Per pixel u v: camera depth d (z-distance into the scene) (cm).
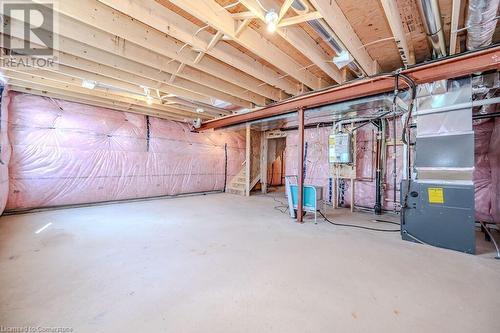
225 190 839
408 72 288
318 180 665
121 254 264
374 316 162
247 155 767
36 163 473
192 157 745
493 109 398
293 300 180
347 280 211
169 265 237
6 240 302
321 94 380
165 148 681
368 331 148
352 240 322
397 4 209
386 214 502
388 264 245
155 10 222
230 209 529
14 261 240
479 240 331
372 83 324
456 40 246
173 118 683
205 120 703
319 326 152
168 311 165
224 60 296
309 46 269
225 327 150
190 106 548
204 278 212
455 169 291
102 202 571
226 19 230
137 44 277
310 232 358
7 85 406
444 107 297
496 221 386
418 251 282
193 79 368
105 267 231
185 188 730
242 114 559
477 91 320
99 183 557
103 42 271
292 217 447
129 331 145
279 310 168
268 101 493
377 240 323
